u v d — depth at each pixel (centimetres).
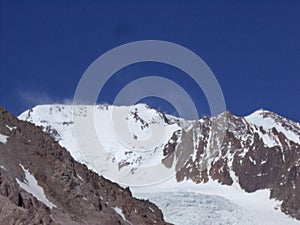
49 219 12975
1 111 17725
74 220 14512
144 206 19350
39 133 17800
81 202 15950
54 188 15912
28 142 17088
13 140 16800
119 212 17188
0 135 16712
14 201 13688
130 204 18112
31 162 16300
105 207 16812
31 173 15875
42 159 16750
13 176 15050
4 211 13175
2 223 12800
